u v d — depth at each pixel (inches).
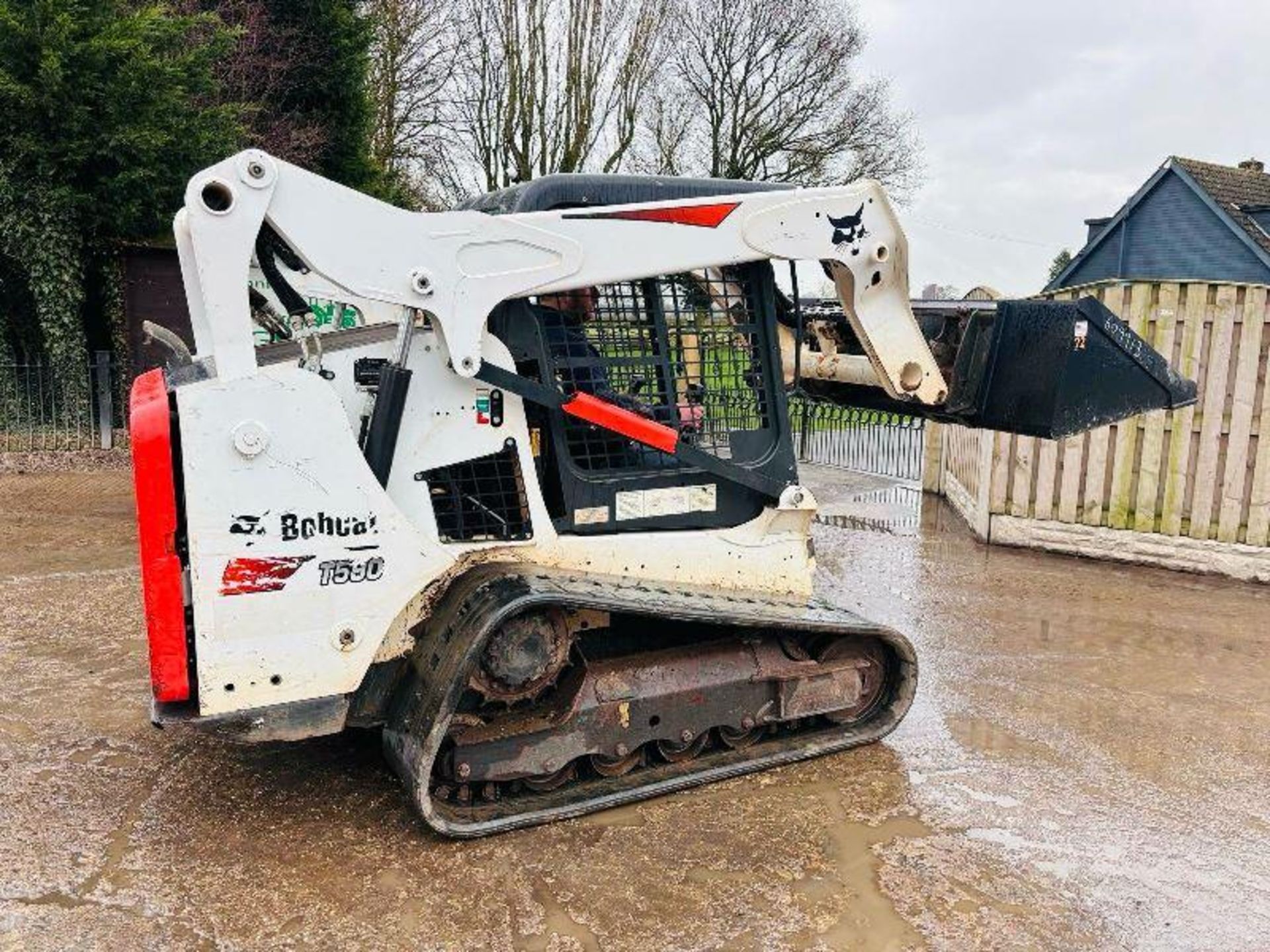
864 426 481.7
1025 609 242.2
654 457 145.6
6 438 444.8
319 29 613.0
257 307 174.7
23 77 437.1
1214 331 270.2
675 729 140.1
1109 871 123.3
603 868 120.7
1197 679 194.2
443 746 127.6
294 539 119.2
